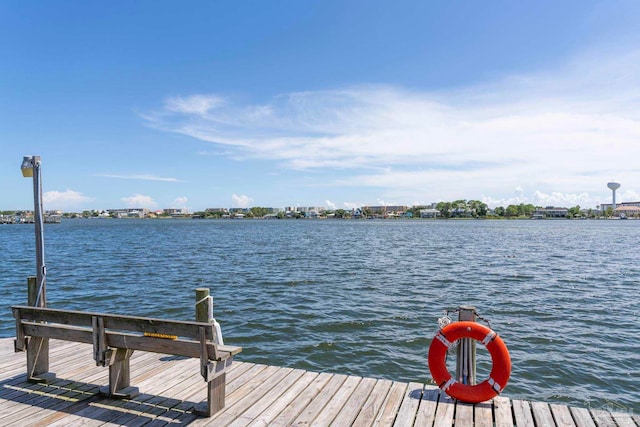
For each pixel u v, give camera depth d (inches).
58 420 177.8
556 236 2409.0
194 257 1159.0
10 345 280.8
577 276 824.3
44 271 258.4
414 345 393.7
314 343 395.9
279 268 920.3
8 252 1374.3
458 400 200.1
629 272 884.6
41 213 256.1
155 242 1801.2
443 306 549.3
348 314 502.0
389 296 614.5
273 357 362.0
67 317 203.2
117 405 192.9
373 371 335.3
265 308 531.8
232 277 788.0
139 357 259.1
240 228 3782.0
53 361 247.1
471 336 200.2
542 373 329.4
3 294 658.2
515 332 434.6
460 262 1066.1
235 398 201.9
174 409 189.6
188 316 508.7
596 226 4478.3
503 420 182.4
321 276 802.2
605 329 447.2
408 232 2989.7
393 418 183.8
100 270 893.8
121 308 545.0
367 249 1460.4
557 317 496.1
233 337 413.4
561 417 183.5
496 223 5999.0
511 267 966.4
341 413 187.9
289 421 180.2
